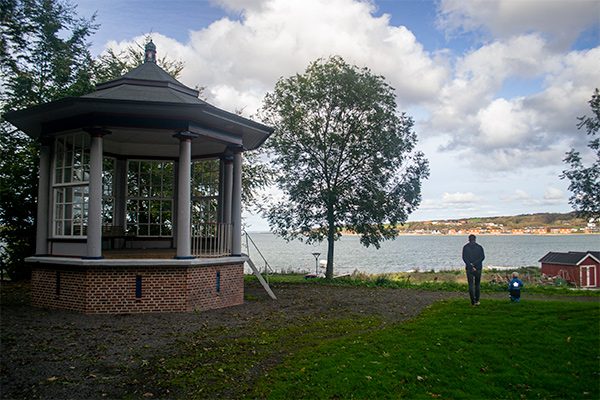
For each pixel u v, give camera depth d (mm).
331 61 27609
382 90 27531
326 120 27594
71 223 13484
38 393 6480
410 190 27578
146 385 6949
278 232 29250
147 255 14359
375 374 7789
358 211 27359
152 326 10727
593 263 42906
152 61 15266
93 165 12578
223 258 14141
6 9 20469
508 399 7277
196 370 7656
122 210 17453
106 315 11930
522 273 45125
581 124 28734
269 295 17625
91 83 24062
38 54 22656
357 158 27094
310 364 8133
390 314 13578
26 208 22000
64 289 12656
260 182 30219
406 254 100562
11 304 13625
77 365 7680
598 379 8031
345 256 92312
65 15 23156
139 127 12992
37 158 21719
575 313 12617
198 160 18156
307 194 27906
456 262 72875
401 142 27250
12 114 13344
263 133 15703
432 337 10148
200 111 12844
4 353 8195
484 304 14492
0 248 22266
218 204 17406
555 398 7363
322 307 14742
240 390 6934
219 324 11242
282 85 28109
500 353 9148
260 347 9227
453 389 7523
